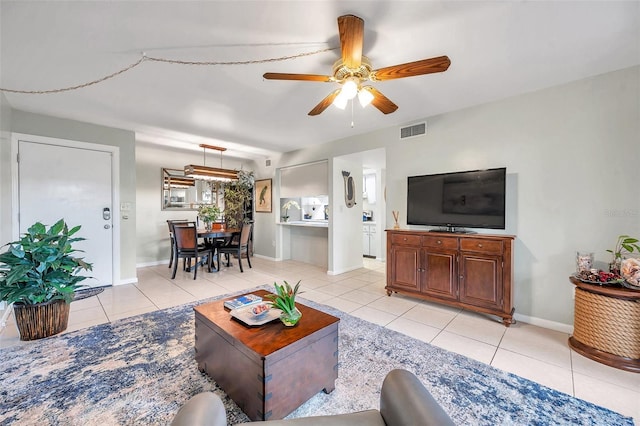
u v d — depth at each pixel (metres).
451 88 2.70
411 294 3.33
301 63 2.25
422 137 3.55
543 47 2.03
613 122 2.36
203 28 1.82
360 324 2.72
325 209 6.82
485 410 1.56
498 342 2.36
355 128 3.99
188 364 2.02
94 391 1.72
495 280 2.73
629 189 2.30
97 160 3.87
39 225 2.51
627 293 1.96
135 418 1.51
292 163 5.62
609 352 2.03
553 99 2.63
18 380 1.82
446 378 1.86
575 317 2.27
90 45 2.00
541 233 2.70
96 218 3.87
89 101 3.02
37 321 2.37
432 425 0.84
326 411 1.57
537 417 1.51
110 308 3.12
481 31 1.85
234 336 1.56
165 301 3.37
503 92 2.78
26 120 3.35
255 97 2.90
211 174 5.43
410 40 1.94
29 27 1.79
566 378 1.86
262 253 6.53
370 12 1.66
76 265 2.61
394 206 3.83
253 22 1.76
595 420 1.49
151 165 5.64
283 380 1.45
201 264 5.59
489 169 2.91
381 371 1.95
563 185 2.59
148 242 5.61
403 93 2.80
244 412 1.52
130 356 2.12
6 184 3.09
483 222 2.94
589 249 2.47
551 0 1.57
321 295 3.63
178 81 2.54
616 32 1.84
